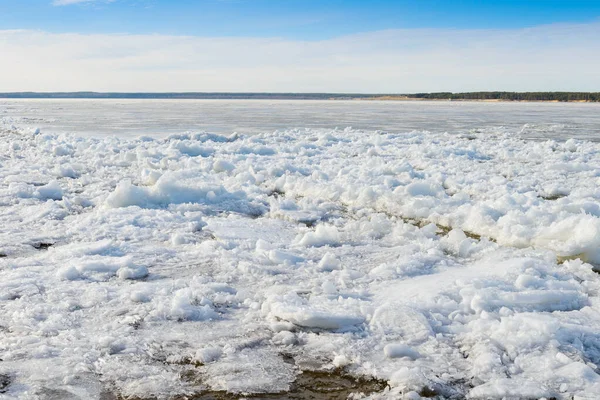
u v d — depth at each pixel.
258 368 3.43
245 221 7.58
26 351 3.55
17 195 8.80
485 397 3.09
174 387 3.21
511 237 6.26
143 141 19.69
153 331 3.90
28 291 4.59
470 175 11.78
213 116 45.28
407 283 4.91
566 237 5.92
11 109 62.41
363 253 6.02
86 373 3.33
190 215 7.65
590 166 12.78
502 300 4.28
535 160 14.91
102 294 4.51
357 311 4.17
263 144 19.11
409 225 7.05
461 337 3.78
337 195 9.23
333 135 22.14
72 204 8.41
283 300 4.34
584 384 3.12
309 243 6.38
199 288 4.71
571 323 3.88
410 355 3.55
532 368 3.33
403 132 27.50
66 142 18.19
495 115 49.34
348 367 3.46
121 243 6.14
